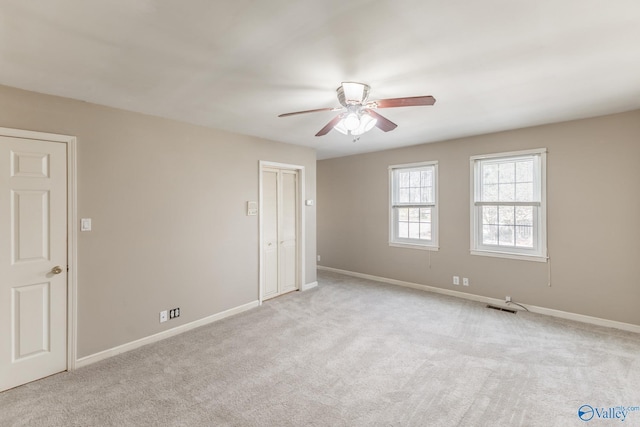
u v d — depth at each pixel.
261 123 3.52
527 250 3.93
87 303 2.73
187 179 3.47
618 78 2.36
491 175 4.22
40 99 2.49
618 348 2.88
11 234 2.36
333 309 4.07
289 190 4.88
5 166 2.33
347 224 5.93
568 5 1.48
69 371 2.60
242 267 4.05
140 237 3.08
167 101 2.76
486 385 2.35
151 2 1.42
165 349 2.99
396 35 1.73
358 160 5.71
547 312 3.77
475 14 1.55
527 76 2.31
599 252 3.42
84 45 1.81
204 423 1.97
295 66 2.11
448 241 4.61
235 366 2.66
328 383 2.40
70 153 2.63
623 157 3.26
